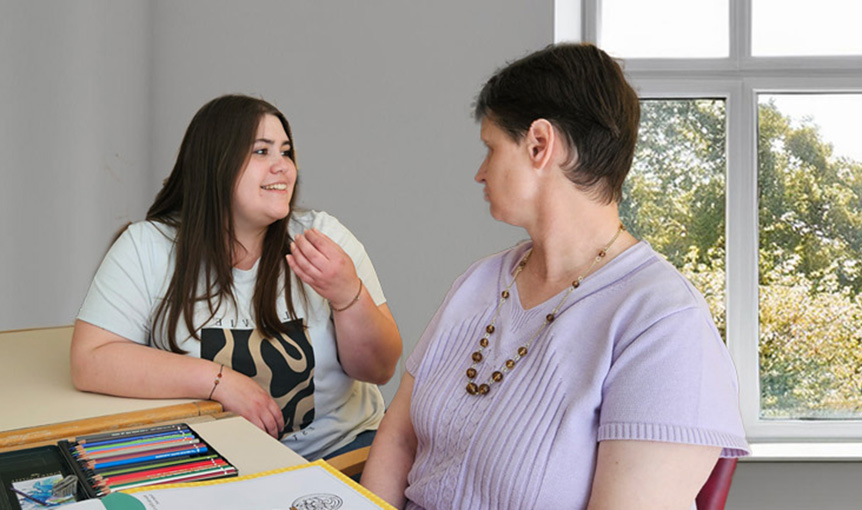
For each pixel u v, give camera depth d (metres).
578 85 1.00
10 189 2.56
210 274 1.59
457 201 2.86
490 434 1.00
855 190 3.00
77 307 2.74
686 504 0.87
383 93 2.86
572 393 0.96
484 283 1.21
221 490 0.90
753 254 3.02
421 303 2.89
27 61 2.57
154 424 1.27
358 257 1.77
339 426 1.69
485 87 1.10
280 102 2.90
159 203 1.69
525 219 1.08
